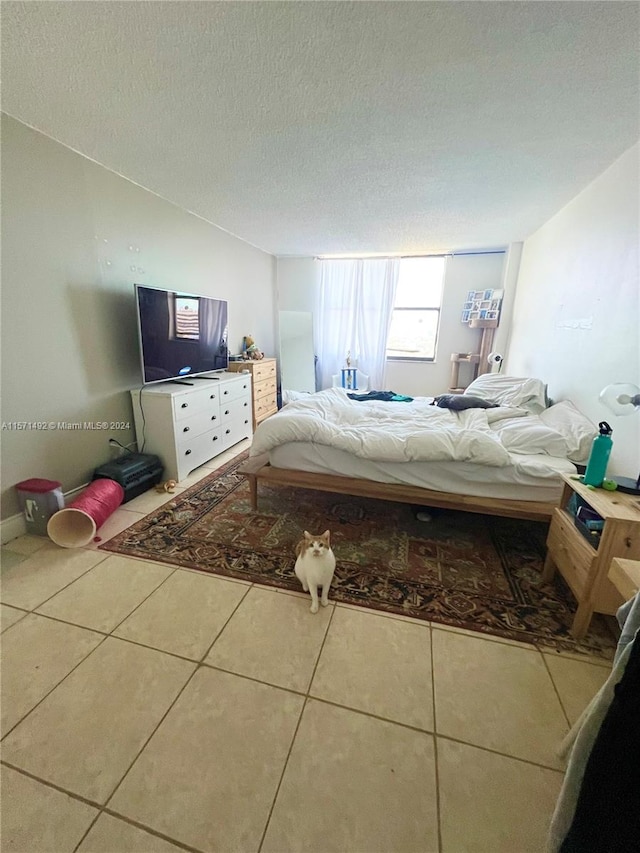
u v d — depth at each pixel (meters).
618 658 0.76
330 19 1.25
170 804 0.94
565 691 1.25
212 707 1.18
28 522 2.12
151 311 2.74
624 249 2.02
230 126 1.95
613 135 1.93
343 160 2.32
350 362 5.39
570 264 2.79
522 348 3.91
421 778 1.00
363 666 1.34
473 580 1.80
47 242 2.15
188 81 1.58
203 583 1.76
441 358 5.15
